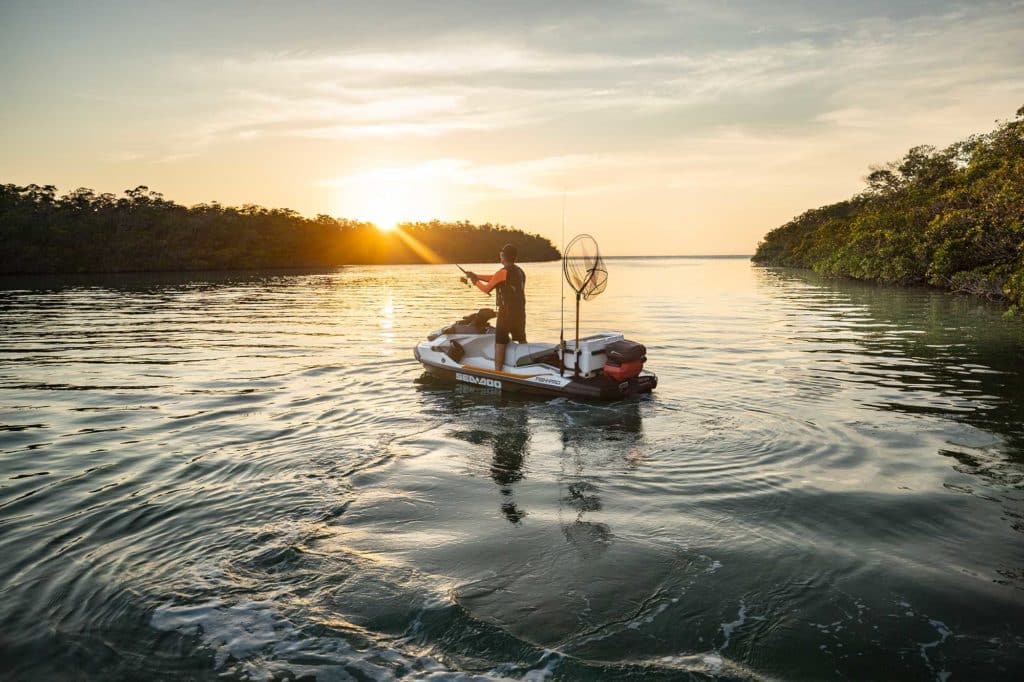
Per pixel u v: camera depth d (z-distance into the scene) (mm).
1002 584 3162
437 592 3129
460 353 8539
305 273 70312
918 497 4316
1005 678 2447
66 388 8352
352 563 3451
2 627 2891
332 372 9406
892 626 2809
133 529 3922
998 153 31531
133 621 2930
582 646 2682
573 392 7277
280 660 2643
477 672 2537
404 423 6480
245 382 8680
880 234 34656
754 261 123625
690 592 3109
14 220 72875
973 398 7160
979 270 23734
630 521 3982
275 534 3820
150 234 85500
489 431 6152
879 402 7035
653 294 29172
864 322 15672
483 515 4105
